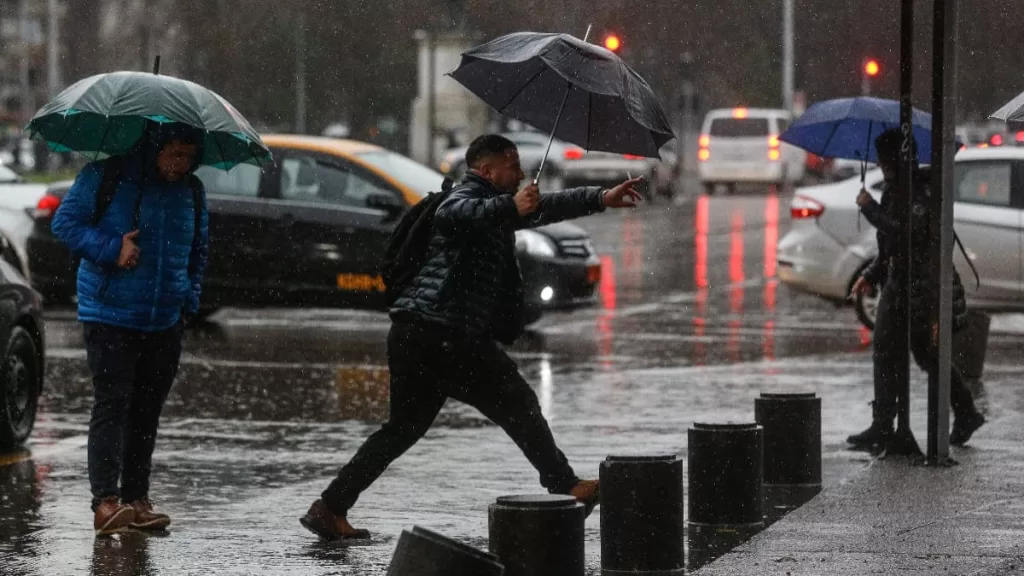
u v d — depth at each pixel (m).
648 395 30.78
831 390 31.39
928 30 117.44
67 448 25.34
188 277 19.81
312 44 136.75
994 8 119.94
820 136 26.03
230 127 18.89
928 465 22.70
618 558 17.02
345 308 39.00
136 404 19.48
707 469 19.38
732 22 157.25
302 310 46.31
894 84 119.50
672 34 155.38
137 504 19.50
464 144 120.31
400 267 17.95
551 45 17.12
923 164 28.42
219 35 137.25
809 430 21.91
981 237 39.16
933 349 22.66
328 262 38.91
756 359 36.31
